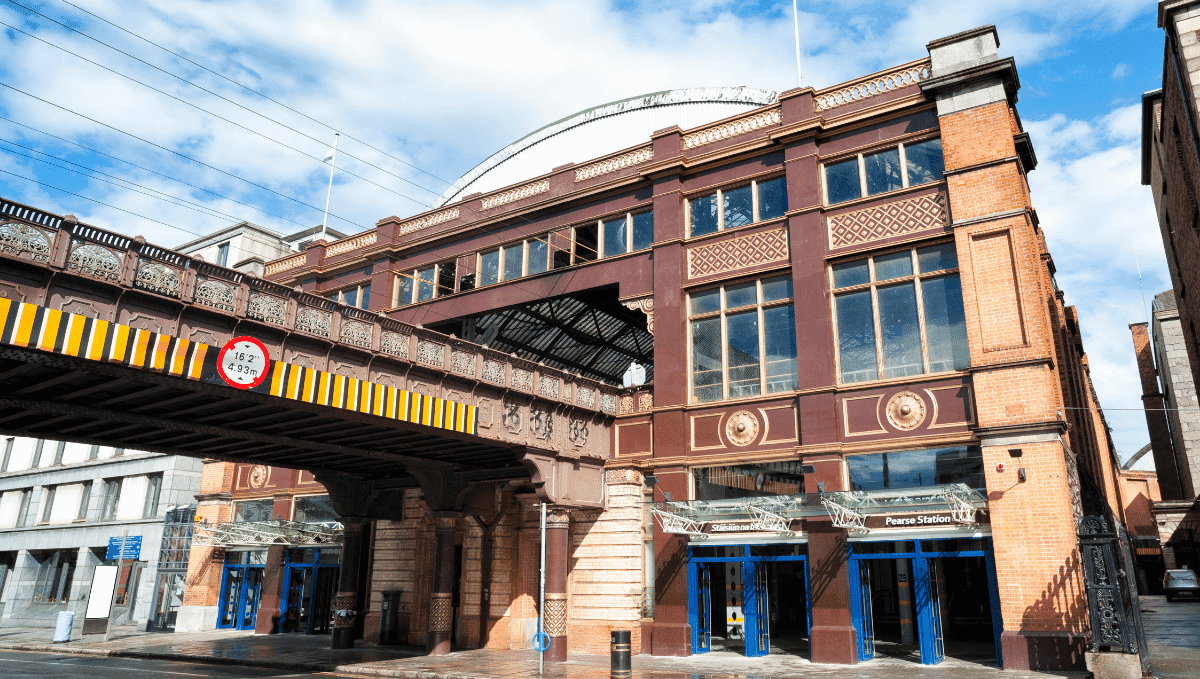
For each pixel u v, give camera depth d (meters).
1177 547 41.06
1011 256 15.98
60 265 10.61
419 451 18.19
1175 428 45.97
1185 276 24.38
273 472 27.42
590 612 19.25
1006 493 14.89
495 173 31.89
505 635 20.44
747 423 18.44
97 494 35.44
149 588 30.88
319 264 28.59
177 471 32.38
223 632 26.12
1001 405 15.39
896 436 16.53
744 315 19.47
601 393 20.20
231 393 12.44
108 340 10.77
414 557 22.70
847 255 18.08
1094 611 12.64
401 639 22.20
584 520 20.00
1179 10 16.09
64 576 35.97
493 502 21.47
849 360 17.75
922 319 17.03
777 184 19.72
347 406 13.64
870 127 18.58
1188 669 12.92
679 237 20.41
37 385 12.27
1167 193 24.03
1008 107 17.06
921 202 17.48
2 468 41.56
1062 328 25.27
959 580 25.12
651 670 15.05
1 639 25.67
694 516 17.50
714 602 18.88
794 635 22.30
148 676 14.41
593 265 21.81
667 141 21.30
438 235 25.25
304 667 16.58
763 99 26.98
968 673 13.88
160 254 11.80
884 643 19.70
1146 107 22.97
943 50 17.62
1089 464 25.80
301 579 26.31
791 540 17.16
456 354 16.20
